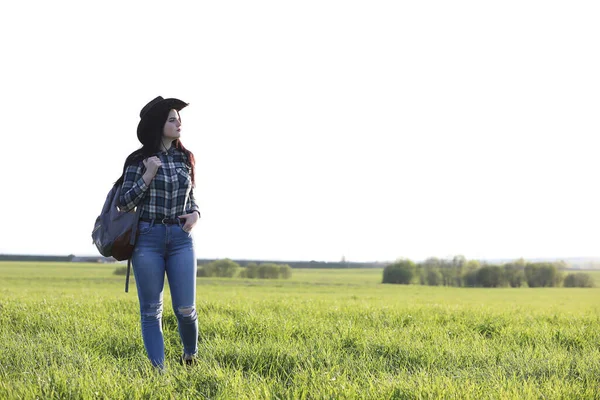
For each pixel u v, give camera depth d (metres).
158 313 4.86
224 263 78.31
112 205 4.78
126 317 8.50
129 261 4.96
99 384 4.01
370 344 6.19
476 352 5.82
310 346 5.88
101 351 5.82
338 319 9.26
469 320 9.48
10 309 9.32
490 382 4.34
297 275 90.81
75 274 62.12
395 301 19.34
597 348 6.61
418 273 78.69
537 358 5.60
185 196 4.88
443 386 4.07
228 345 5.77
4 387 3.89
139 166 4.85
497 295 38.12
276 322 7.73
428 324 8.89
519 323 9.41
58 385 3.99
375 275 96.25
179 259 4.84
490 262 80.00
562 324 9.60
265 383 4.17
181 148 5.08
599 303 23.50
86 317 8.59
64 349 5.41
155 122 4.88
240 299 15.88
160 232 4.76
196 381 4.22
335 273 103.88
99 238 4.78
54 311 9.21
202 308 10.80
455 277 77.94
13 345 5.62
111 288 31.25
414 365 5.27
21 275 56.22
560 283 77.06
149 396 3.84
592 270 86.94
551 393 4.01
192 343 5.09
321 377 4.30
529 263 79.00
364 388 4.05
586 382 4.55
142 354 5.53
